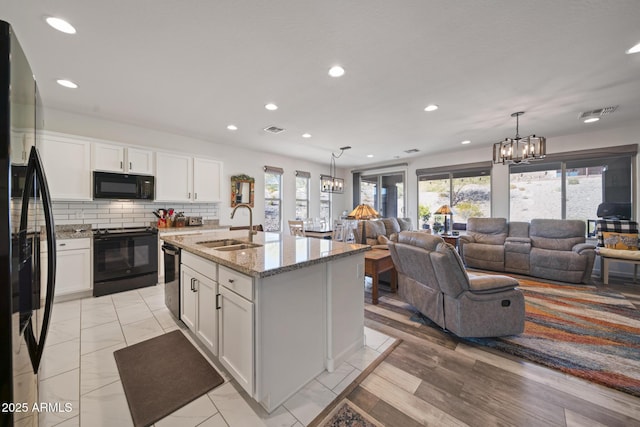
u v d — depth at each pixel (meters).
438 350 2.11
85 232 3.34
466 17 1.73
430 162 6.30
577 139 4.54
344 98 3.00
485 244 4.98
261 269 1.38
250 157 5.58
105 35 1.89
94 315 2.70
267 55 2.16
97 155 3.34
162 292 3.39
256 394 1.42
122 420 1.40
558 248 4.27
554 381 1.72
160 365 1.88
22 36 1.88
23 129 0.90
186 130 4.20
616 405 1.50
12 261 0.78
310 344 1.71
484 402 1.53
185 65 2.30
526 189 5.17
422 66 2.33
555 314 2.79
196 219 4.43
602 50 2.08
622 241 3.96
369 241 4.63
